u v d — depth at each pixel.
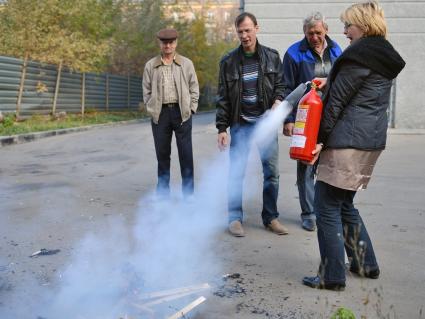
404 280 3.54
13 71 15.17
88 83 20.31
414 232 4.66
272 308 3.10
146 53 26.31
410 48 14.49
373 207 5.57
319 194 3.36
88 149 10.66
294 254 4.09
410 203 5.76
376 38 3.17
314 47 4.75
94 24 19.20
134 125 18.31
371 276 3.56
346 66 3.13
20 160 9.16
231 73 4.60
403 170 7.93
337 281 3.34
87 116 19.23
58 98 17.95
